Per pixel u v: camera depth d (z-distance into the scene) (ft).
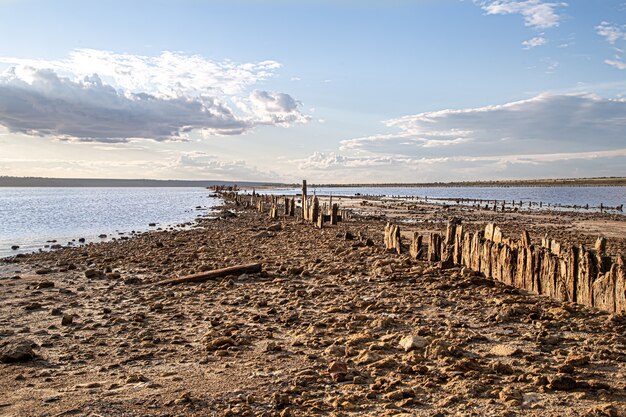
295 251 76.95
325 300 43.83
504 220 157.38
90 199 350.43
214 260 69.87
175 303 44.06
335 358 28.45
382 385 24.09
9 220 161.99
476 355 28.53
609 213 200.03
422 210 208.64
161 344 31.99
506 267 49.42
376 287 48.67
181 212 204.95
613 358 27.07
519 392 22.77
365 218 153.58
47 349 31.40
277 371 26.63
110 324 37.19
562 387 23.07
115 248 88.33
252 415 21.25
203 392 23.89
